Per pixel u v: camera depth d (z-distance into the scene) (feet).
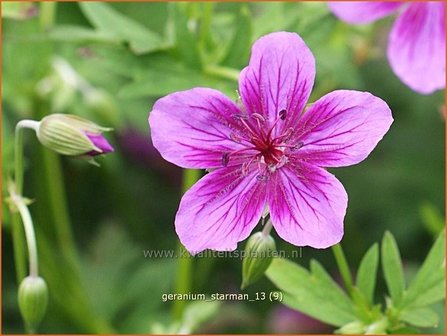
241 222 0.50
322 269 0.60
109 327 0.83
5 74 0.80
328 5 0.70
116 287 0.87
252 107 0.50
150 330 0.85
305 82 0.49
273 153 0.51
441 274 0.59
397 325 0.59
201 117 0.48
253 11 0.82
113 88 0.87
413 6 0.70
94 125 0.56
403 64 0.70
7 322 0.84
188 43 0.67
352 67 0.81
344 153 0.49
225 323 0.84
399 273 0.59
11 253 0.82
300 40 0.49
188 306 0.75
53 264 0.80
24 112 0.82
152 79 0.67
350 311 0.59
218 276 0.86
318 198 0.49
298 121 0.50
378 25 0.84
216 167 0.50
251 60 0.49
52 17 0.76
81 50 0.70
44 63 0.80
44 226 0.85
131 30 0.70
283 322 0.84
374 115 0.48
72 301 0.81
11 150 0.75
